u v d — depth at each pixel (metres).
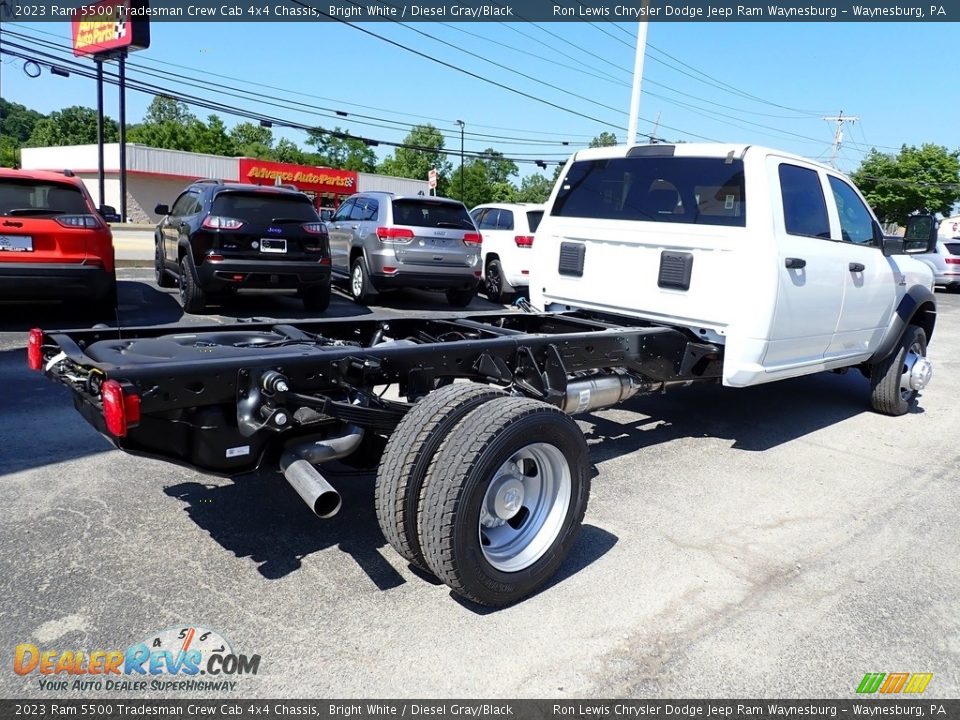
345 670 2.62
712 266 4.83
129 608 2.93
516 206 13.19
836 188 5.50
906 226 5.95
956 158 50.19
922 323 6.95
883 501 4.46
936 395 7.68
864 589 3.35
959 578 3.49
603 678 2.63
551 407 3.11
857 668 2.75
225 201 9.12
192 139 79.44
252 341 3.56
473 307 12.38
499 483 3.04
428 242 11.29
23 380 6.11
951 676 2.73
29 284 7.33
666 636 2.90
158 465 4.42
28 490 3.99
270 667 2.62
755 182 4.66
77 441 4.77
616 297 5.46
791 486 4.66
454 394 3.01
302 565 3.33
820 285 5.16
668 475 4.74
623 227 5.35
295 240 9.49
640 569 3.45
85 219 7.64
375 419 3.20
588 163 5.76
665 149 5.15
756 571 3.48
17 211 7.26
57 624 2.80
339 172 51.28
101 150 21.89
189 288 9.44
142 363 2.82
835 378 8.20
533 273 6.18
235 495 4.05
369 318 4.47
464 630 2.89
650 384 4.85
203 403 2.81
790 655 2.81
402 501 2.83
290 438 3.26
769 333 4.77
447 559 2.79
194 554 3.38
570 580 3.32
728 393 7.15
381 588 3.18
